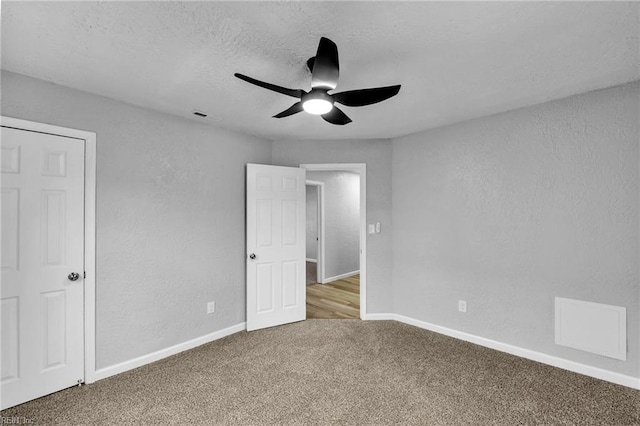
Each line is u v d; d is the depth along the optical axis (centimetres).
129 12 146
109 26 157
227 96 246
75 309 230
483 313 301
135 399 214
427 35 164
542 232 264
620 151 228
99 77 213
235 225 339
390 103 262
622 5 139
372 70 203
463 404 207
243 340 316
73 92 229
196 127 304
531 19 150
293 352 288
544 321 263
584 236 243
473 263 307
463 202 314
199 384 233
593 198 239
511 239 281
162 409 203
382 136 367
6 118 201
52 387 219
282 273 363
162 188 278
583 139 243
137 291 262
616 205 230
